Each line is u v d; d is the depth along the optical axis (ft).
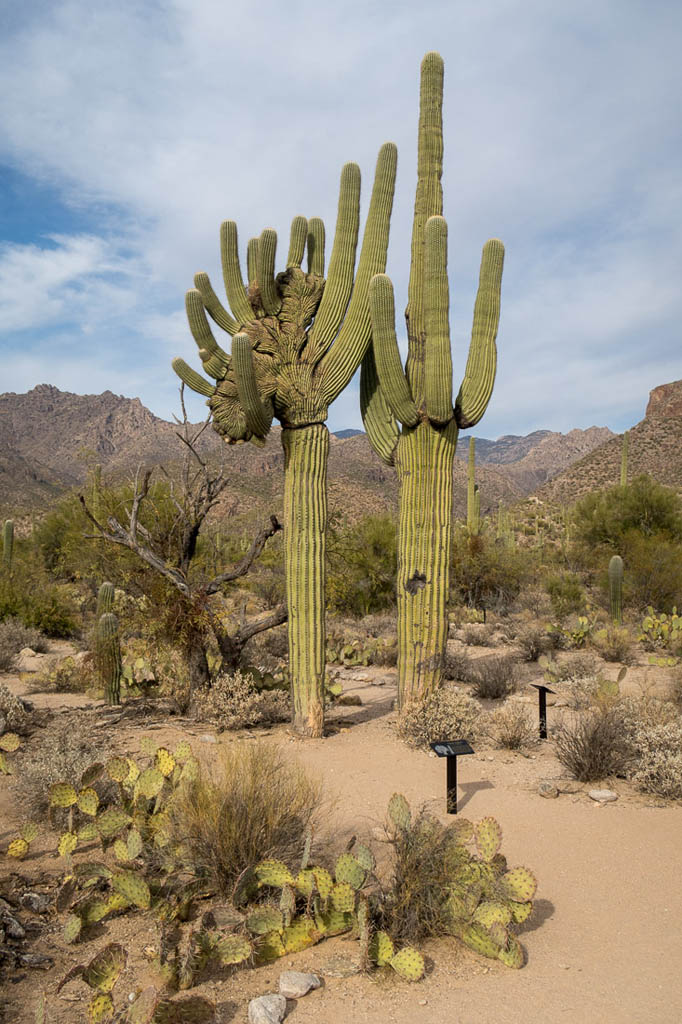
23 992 11.41
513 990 11.54
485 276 30.32
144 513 41.50
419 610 29.27
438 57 30.91
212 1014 10.56
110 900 13.44
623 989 11.52
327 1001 11.23
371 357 31.78
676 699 32.91
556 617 73.92
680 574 77.51
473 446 101.24
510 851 17.17
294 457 28.02
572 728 28.43
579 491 289.94
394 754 25.27
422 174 31.07
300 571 27.71
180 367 29.50
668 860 16.66
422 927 13.16
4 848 17.25
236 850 14.53
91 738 25.77
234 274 29.50
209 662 34.37
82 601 70.23
